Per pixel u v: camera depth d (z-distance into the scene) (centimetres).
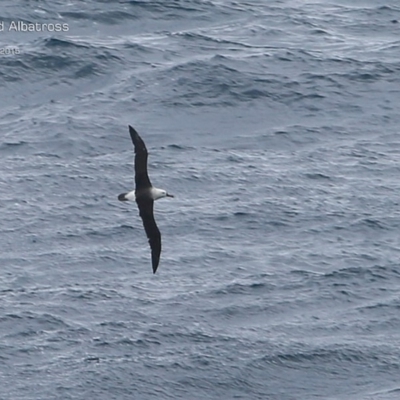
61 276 5659
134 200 3212
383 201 6662
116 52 8888
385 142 7669
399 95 8394
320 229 6256
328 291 5528
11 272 5694
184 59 8862
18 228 6216
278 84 8400
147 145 7500
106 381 4688
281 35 9662
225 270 5750
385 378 4822
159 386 4688
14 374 4738
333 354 4969
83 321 5194
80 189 6775
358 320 5281
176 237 6122
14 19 9538
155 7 9938
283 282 5628
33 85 8412
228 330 5162
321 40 9562
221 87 8312
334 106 8169
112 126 7750
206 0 10256
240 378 4775
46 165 7125
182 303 5391
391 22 10162
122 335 5069
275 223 6319
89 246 6016
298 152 7456
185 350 4959
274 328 5197
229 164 7181
